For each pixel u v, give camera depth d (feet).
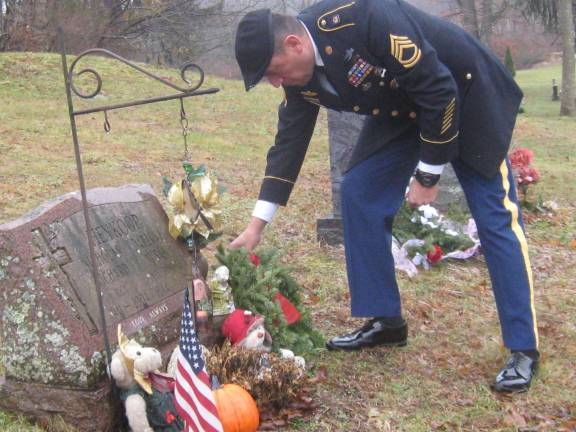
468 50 11.47
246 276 12.46
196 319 11.29
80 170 10.25
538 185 34.09
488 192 12.03
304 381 11.28
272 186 12.91
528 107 100.78
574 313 16.31
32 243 10.14
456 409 11.51
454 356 13.50
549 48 177.37
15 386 10.21
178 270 11.93
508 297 12.08
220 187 12.23
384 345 13.66
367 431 10.80
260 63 10.71
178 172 31.48
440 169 11.41
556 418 11.21
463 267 19.90
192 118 46.44
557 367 12.87
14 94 47.44
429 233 20.29
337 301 16.67
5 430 9.85
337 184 21.47
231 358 10.96
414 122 12.25
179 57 93.30
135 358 9.75
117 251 11.16
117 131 39.73
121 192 11.95
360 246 12.62
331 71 10.96
